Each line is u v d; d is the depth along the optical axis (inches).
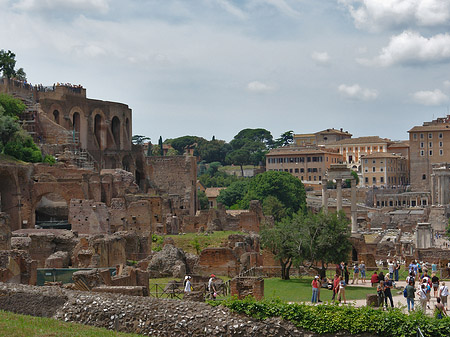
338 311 1370.6
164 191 6195.9
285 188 7790.4
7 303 1446.9
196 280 2568.9
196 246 3818.9
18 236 2893.7
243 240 3713.1
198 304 1391.5
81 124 5920.3
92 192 4212.6
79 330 1327.5
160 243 3838.6
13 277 1984.5
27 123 5191.9
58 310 1425.9
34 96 5728.3
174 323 1359.5
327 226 2755.9
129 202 4365.2
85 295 1439.5
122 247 2955.2
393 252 4352.9
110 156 6072.8
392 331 1338.6
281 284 2509.8
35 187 4099.4
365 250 3705.7
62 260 2618.1
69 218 3993.6
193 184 6481.3
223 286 2159.2
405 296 1820.9
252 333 1344.7
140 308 1387.8
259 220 5083.7
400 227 7500.0
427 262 3361.2
